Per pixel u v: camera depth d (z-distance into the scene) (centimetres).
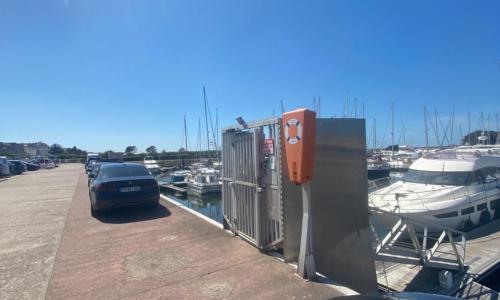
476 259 812
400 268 757
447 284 649
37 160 4853
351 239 447
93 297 347
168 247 513
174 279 385
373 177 3581
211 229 619
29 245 551
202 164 3528
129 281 385
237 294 339
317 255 421
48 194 1299
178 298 336
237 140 534
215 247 500
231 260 439
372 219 1055
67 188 1530
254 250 477
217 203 2253
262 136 457
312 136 347
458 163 1290
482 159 1335
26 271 427
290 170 366
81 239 582
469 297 618
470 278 690
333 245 434
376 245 677
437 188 1222
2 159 2567
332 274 431
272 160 434
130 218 759
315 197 422
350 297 231
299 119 345
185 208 878
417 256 661
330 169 432
